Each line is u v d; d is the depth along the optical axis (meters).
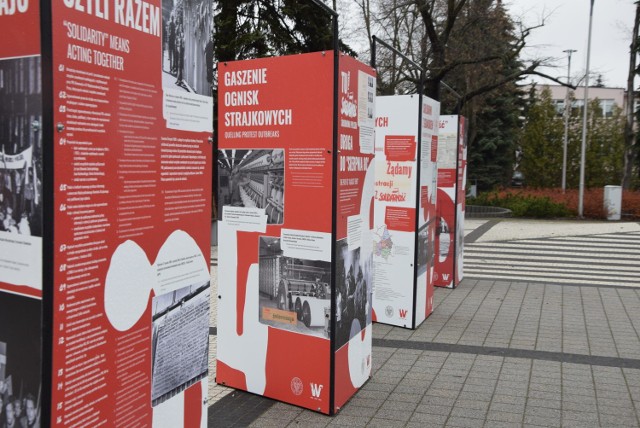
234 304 4.59
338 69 3.96
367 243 4.69
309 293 4.20
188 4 2.50
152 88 2.28
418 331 6.52
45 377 1.86
